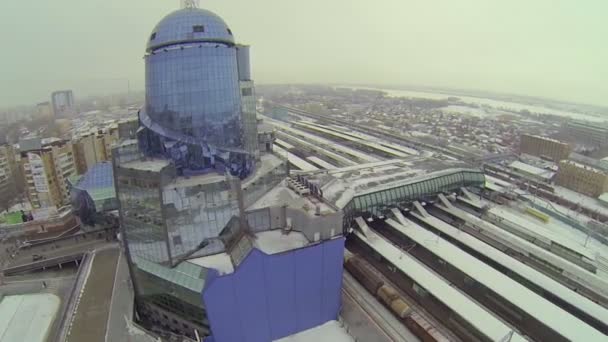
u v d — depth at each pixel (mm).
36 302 74188
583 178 131625
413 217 106688
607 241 94375
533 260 86875
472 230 101500
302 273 62031
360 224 93625
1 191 140750
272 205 70375
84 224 102500
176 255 60000
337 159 161500
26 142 114000
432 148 193000
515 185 139250
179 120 66812
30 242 96625
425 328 62094
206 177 66625
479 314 63094
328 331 65812
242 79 85812
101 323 61344
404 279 79062
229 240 64812
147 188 56656
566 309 67875
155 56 65875
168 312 62875
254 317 60219
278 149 179875
